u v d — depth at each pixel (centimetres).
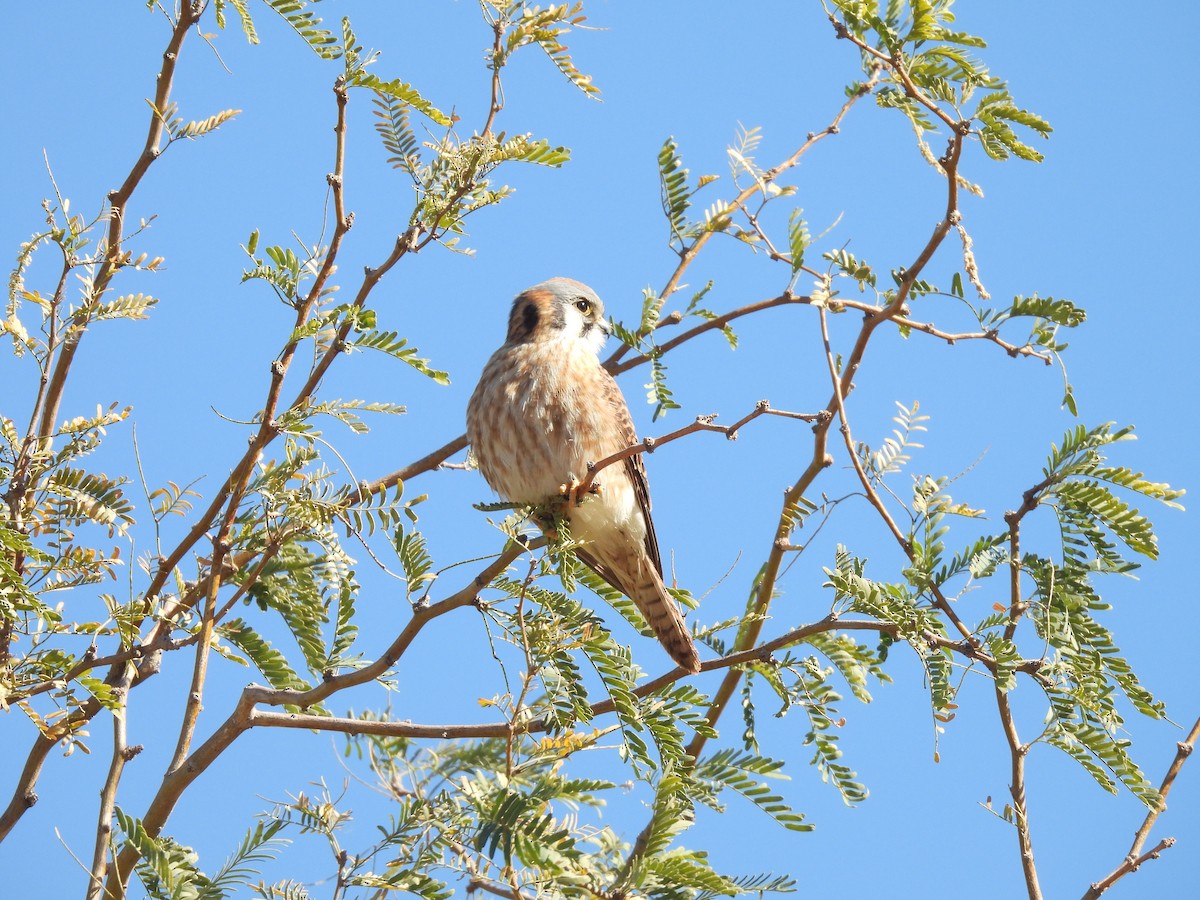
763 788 895
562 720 857
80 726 818
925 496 926
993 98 855
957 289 951
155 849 800
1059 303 923
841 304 964
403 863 837
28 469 859
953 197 859
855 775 904
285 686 934
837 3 842
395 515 808
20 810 845
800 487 948
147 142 903
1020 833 893
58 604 830
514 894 780
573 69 899
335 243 816
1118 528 873
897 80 867
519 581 870
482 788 848
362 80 830
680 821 834
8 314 863
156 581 869
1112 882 873
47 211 870
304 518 800
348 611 902
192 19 905
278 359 802
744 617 970
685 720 894
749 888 861
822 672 924
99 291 887
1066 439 906
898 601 864
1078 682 853
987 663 856
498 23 888
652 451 831
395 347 815
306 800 864
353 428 828
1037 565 891
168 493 877
